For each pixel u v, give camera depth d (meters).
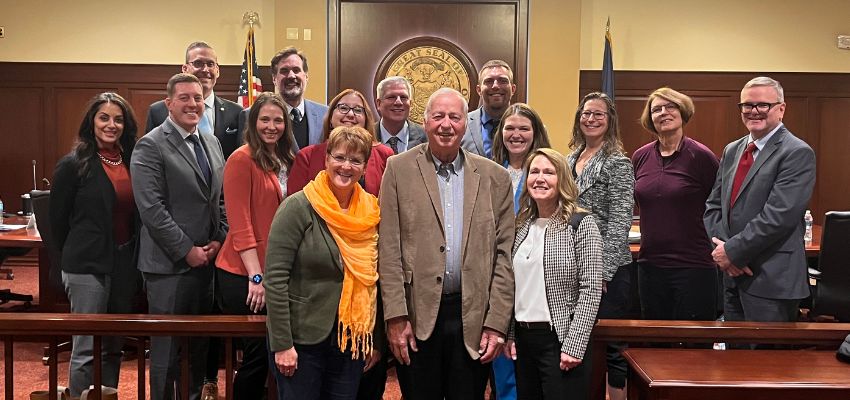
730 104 7.14
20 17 7.03
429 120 2.42
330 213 2.29
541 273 2.45
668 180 3.26
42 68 7.09
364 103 3.01
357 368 2.38
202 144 3.13
